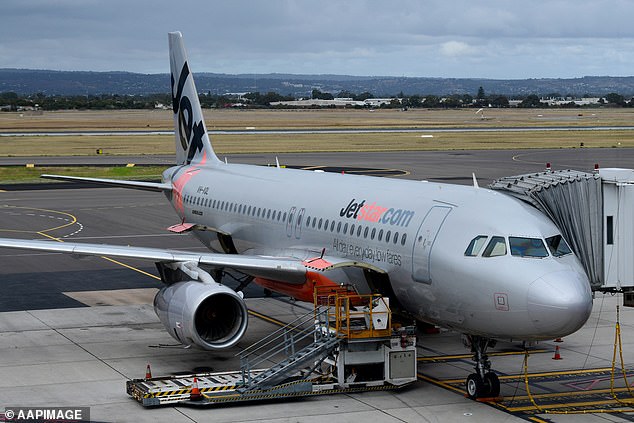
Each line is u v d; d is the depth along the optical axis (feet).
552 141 476.13
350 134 554.05
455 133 564.30
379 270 85.35
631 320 111.55
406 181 96.12
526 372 83.20
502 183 86.79
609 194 80.53
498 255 73.05
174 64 148.15
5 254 161.68
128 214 215.72
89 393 80.02
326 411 74.90
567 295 68.80
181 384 80.18
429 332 104.42
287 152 399.24
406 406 76.28
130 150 422.00
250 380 79.46
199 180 135.74
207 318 89.04
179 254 95.50
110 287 133.08
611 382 82.33
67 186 281.13
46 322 109.91
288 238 104.53
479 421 72.02
